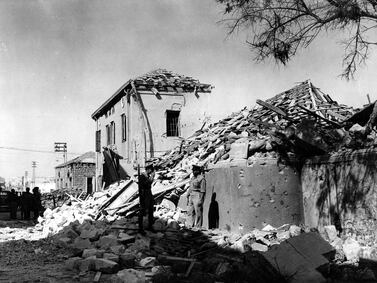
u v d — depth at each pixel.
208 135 18.05
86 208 17.56
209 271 7.55
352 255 7.66
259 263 6.86
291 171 10.77
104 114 30.08
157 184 15.91
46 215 17.86
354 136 9.68
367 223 8.20
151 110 23.09
